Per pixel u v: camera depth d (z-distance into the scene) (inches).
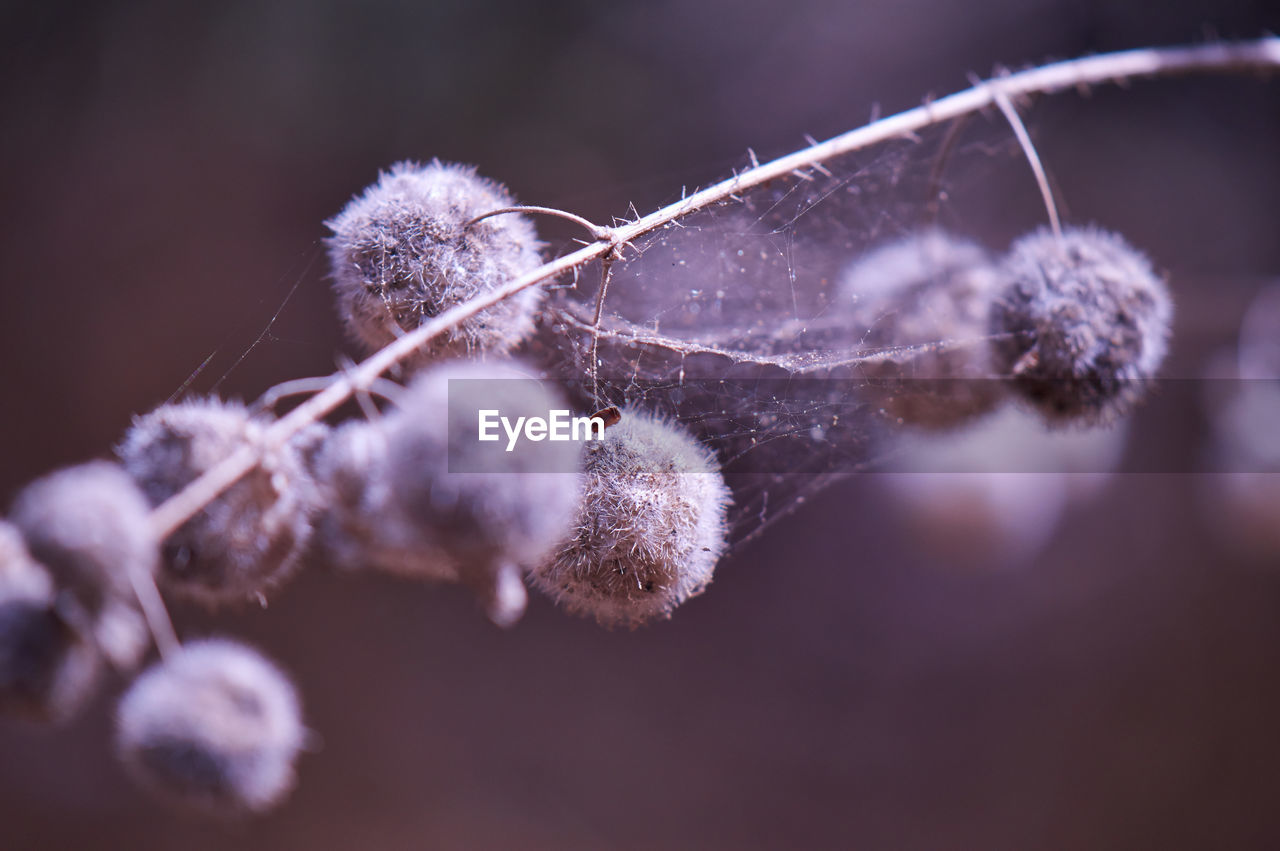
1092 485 11.1
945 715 11.9
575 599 6.0
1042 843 11.2
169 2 11.6
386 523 5.8
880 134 6.3
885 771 11.6
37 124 11.4
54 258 11.3
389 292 6.1
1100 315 6.4
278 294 11.3
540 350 6.5
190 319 11.3
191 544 5.7
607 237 6.0
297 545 5.9
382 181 6.2
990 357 6.5
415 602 11.9
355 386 5.7
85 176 11.4
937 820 11.4
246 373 11.1
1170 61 6.6
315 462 5.9
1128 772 11.5
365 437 5.8
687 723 11.8
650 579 6.0
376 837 10.7
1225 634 11.7
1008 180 11.2
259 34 11.8
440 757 11.2
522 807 11.1
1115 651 11.9
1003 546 10.4
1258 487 10.2
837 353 6.9
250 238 11.6
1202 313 10.7
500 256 6.1
